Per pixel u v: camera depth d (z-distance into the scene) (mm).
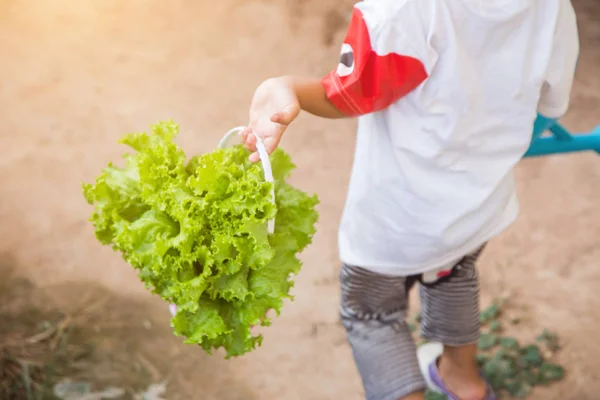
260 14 3443
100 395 2291
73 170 2803
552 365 2295
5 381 2316
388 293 1899
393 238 1778
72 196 2729
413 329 2377
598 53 3166
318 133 2881
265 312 1523
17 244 2605
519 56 1637
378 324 1932
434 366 2166
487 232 1785
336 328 2402
